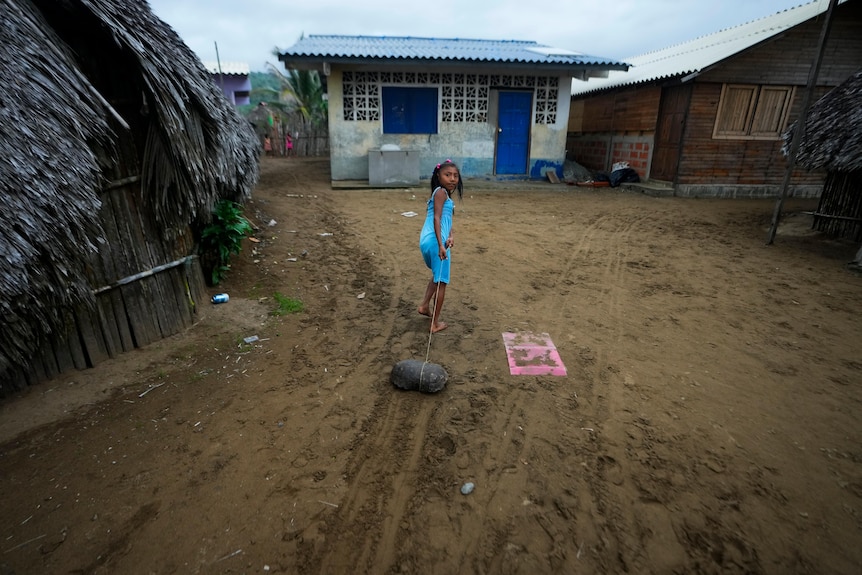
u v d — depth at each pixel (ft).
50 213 9.76
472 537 7.77
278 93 96.63
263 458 9.43
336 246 23.57
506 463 9.34
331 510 8.26
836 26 39.09
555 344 14.14
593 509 8.28
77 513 8.13
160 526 7.90
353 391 11.67
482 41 56.75
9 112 9.14
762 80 40.14
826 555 7.43
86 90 10.76
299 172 53.83
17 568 7.16
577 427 10.37
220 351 13.55
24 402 10.87
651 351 13.76
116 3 11.71
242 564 7.27
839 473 9.07
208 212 15.61
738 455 9.52
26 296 9.66
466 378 12.26
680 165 41.96
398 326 15.20
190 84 12.90
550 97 46.39
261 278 18.81
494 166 47.80
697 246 25.11
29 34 9.93
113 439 9.90
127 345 13.16
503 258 22.36
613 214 33.47
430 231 13.94
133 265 12.99
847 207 26.17
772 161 42.86
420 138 45.62
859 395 11.58
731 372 12.60
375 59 39.81
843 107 23.90
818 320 15.85
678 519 8.07
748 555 7.43
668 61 50.03
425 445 9.83
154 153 12.69
